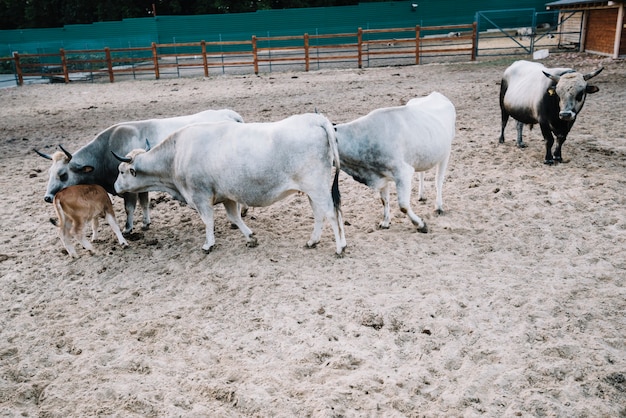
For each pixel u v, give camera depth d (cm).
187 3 3841
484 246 606
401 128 609
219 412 371
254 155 570
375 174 630
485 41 2791
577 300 487
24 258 652
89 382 412
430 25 3034
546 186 766
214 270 593
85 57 2834
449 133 672
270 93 1692
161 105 1606
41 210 812
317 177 573
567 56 1992
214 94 1750
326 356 432
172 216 775
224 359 434
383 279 548
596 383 381
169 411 375
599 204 689
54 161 683
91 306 535
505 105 935
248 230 643
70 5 3900
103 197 639
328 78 1942
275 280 561
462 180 824
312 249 630
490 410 364
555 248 589
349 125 616
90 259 643
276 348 447
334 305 503
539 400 368
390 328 464
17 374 430
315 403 372
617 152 885
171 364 430
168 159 624
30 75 2311
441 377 400
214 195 615
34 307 538
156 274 596
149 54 2920
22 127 1407
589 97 1288
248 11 3722
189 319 496
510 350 424
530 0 3030
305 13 2909
